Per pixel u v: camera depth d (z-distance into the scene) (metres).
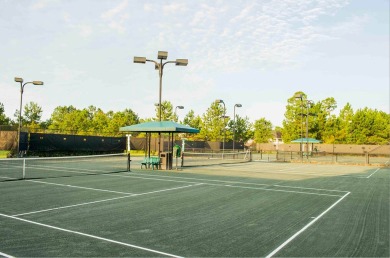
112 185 14.95
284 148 73.56
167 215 8.97
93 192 12.77
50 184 14.97
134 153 52.94
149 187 14.54
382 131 72.06
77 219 8.31
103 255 5.71
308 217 8.96
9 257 5.52
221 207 10.22
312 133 67.81
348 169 29.00
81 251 5.90
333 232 7.45
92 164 28.66
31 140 34.09
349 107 82.50
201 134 63.25
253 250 6.14
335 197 12.55
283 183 16.98
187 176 19.61
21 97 31.92
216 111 62.41
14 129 37.06
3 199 11.00
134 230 7.37
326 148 68.50
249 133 76.44
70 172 21.02
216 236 7.02
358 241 6.77
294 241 6.73
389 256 5.90
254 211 9.68
